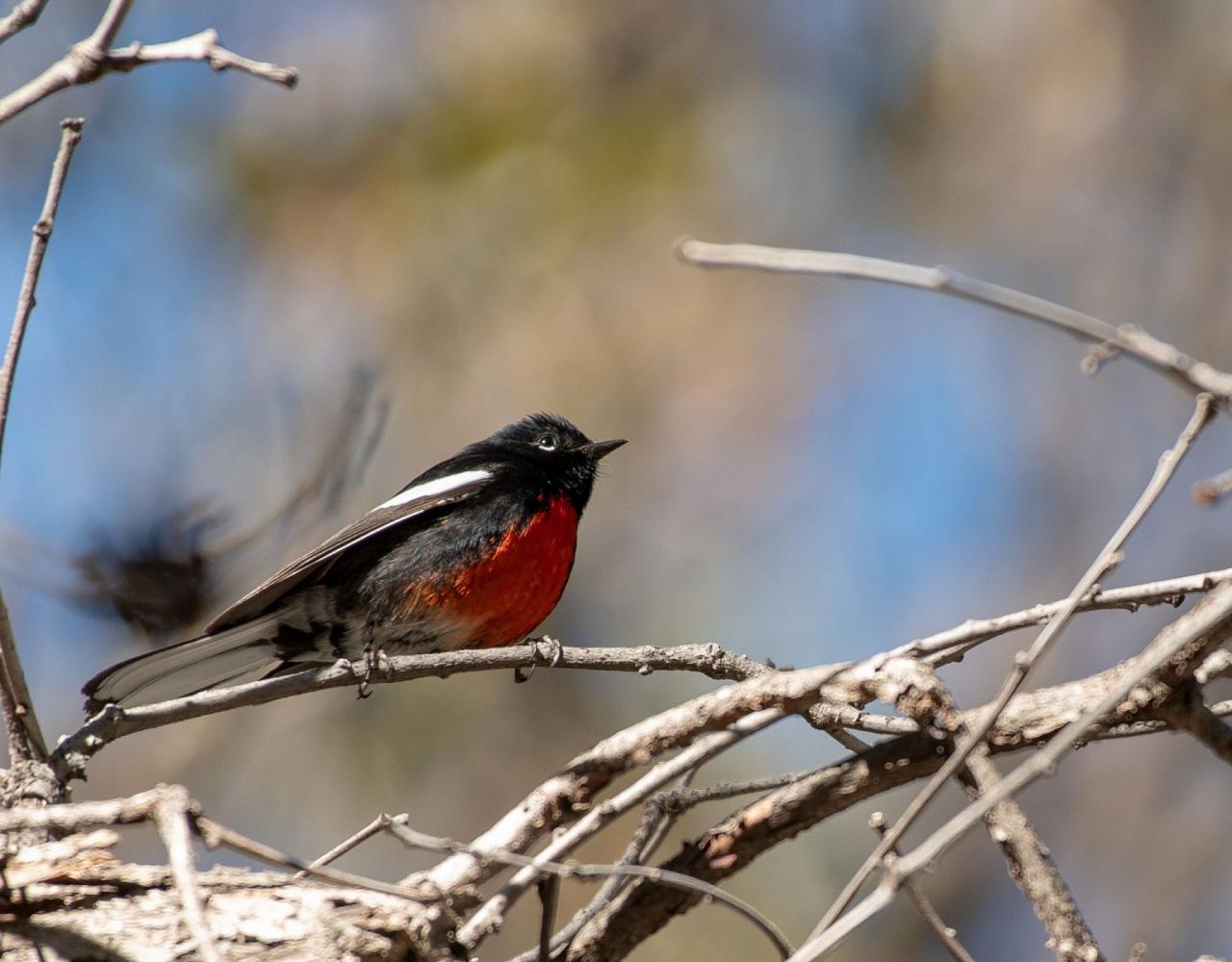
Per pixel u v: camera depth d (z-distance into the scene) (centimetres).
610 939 572
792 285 1474
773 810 562
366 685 672
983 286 457
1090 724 432
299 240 1452
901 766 548
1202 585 540
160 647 811
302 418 1186
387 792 1257
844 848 1206
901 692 528
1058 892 504
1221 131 1480
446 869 546
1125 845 1336
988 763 524
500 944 1113
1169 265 1477
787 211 1493
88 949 469
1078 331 454
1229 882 1296
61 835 532
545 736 1277
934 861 502
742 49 1515
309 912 482
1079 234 1499
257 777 1270
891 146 1531
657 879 502
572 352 1396
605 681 1298
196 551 905
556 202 1432
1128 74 1502
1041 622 543
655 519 1396
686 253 468
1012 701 543
